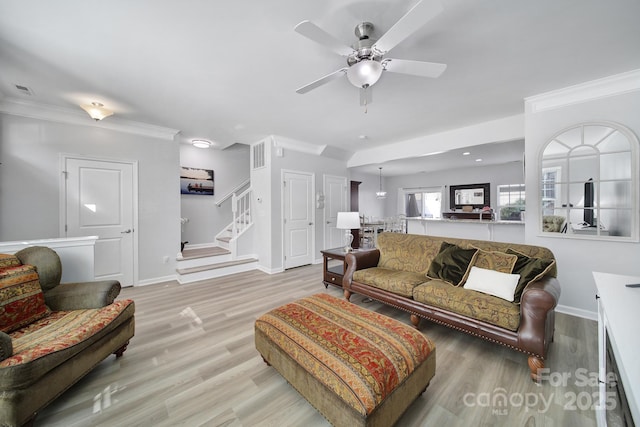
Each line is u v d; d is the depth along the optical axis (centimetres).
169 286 379
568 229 273
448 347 215
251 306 303
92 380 174
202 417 145
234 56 209
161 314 280
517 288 201
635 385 65
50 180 318
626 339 86
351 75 180
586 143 261
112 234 360
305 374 143
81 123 337
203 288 370
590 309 261
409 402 139
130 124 368
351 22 172
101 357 174
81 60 214
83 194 339
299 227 501
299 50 202
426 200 873
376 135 441
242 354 206
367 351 138
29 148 305
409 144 473
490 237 408
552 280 200
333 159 561
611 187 251
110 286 207
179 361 196
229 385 171
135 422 141
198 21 169
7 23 169
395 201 937
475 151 535
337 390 124
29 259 199
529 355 175
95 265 348
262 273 456
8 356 129
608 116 250
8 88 265
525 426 138
